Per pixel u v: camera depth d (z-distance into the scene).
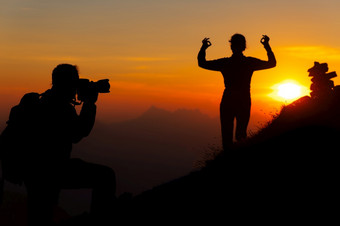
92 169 5.48
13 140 5.42
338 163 7.06
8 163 5.44
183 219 6.44
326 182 6.68
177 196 7.22
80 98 5.64
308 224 5.94
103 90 5.65
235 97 10.20
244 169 7.85
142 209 6.70
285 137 8.49
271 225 6.08
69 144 5.56
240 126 10.25
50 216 5.45
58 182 5.39
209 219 6.39
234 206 6.64
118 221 5.90
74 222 6.42
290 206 6.36
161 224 6.24
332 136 7.95
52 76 5.67
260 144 8.76
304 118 9.33
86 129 5.56
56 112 5.52
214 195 7.05
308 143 7.87
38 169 5.38
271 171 7.45
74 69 5.69
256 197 6.77
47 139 5.44
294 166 7.37
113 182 5.57
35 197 5.39
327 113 9.30
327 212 6.06
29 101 5.56
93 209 5.52
